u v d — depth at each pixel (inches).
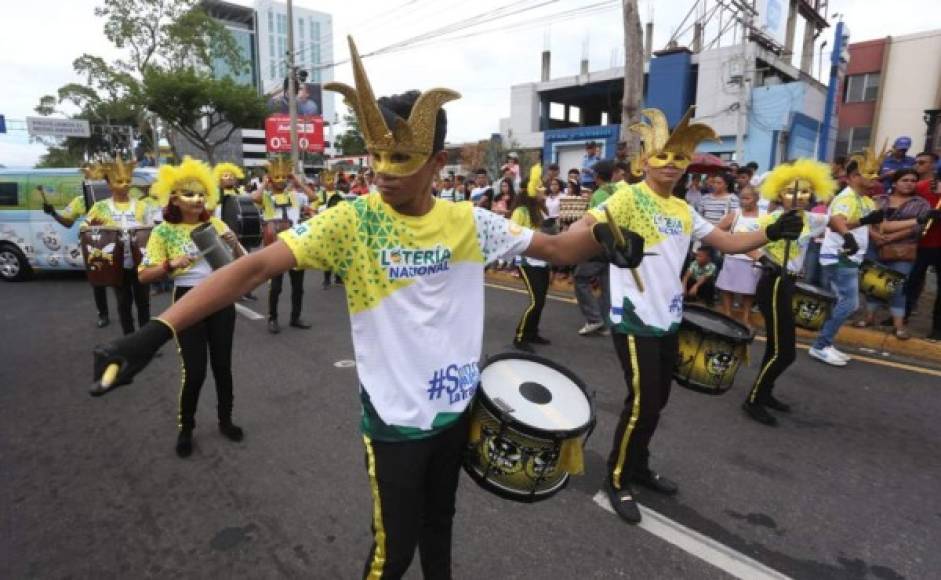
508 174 416.2
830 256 199.6
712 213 289.3
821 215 191.3
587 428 71.8
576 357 214.1
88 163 334.3
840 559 101.7
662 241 107.9
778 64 906.7
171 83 1061.8
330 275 364.8
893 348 223.6
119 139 1713.8
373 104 53.5
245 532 108.8
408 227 59.8
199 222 143.5
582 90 1136.8
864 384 187.9
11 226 375.9
